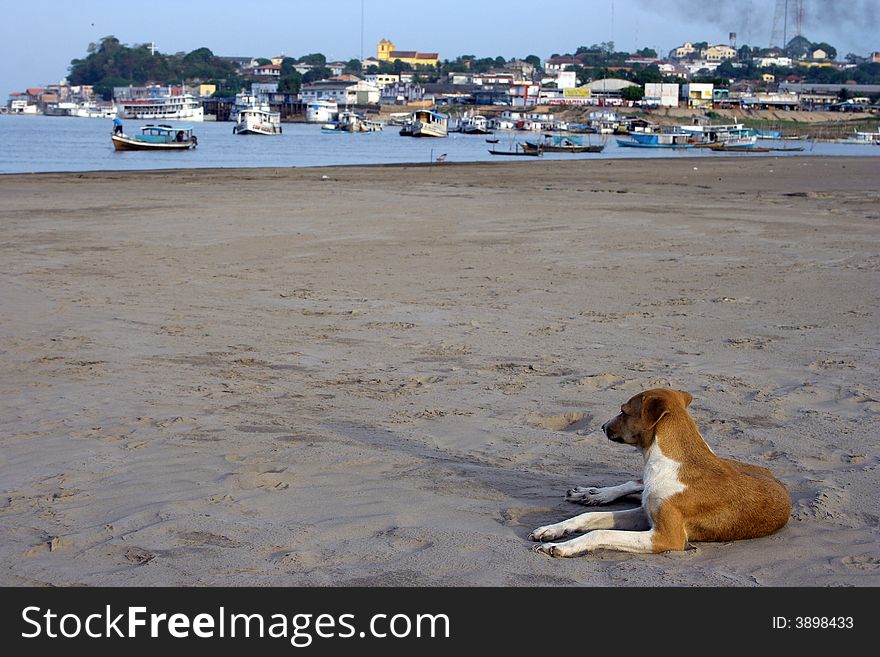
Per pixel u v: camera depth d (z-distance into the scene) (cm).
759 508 506
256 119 11600
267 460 625
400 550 489
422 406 760
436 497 565
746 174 4434
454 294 1256
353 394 794
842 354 944
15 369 868
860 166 5388
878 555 491
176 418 716
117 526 514
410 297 1234
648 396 526
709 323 1089
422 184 3378
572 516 544
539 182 3628
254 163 5644
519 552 489
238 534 505
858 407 762
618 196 2886
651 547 492
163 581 453
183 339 995
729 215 2284
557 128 13375
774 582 462
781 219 2197
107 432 685
